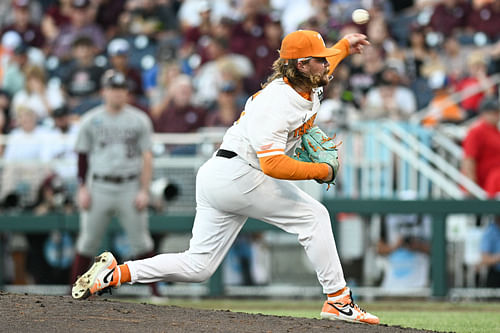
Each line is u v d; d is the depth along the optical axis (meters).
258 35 44.62
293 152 17.84
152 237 35.28
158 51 46.09
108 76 30.12
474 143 34.50
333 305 17.95
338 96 37.44
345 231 34.44
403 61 43.12
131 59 45.84
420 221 34.31
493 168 34.53
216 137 34.38
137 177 30.55
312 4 47.28
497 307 29.42
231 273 34.72
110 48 45.00
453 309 28.31
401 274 34.16
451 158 35.12
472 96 40.12
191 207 34.50
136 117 30.44
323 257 17.64
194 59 45.34
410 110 39.88
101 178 30.08
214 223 17.62
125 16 48.19
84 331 15.16
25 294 18.72
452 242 34.62
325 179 17.27
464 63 44.47
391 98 39.34
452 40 44.50
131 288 34.78
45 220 34.69
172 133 39.50
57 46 47.38
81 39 43.28
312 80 16.66
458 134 36.41
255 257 34.94
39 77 42.88
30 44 49.19
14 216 34.75
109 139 30.06
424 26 44.62
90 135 30.19
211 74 42.66
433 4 48.22
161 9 49.38
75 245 36.00
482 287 34.22
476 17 45.84
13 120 41.50
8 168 35.25
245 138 17.09
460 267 34.47
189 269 17.78
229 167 17.19
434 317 24.20
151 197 33.16
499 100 39.94
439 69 43.22
